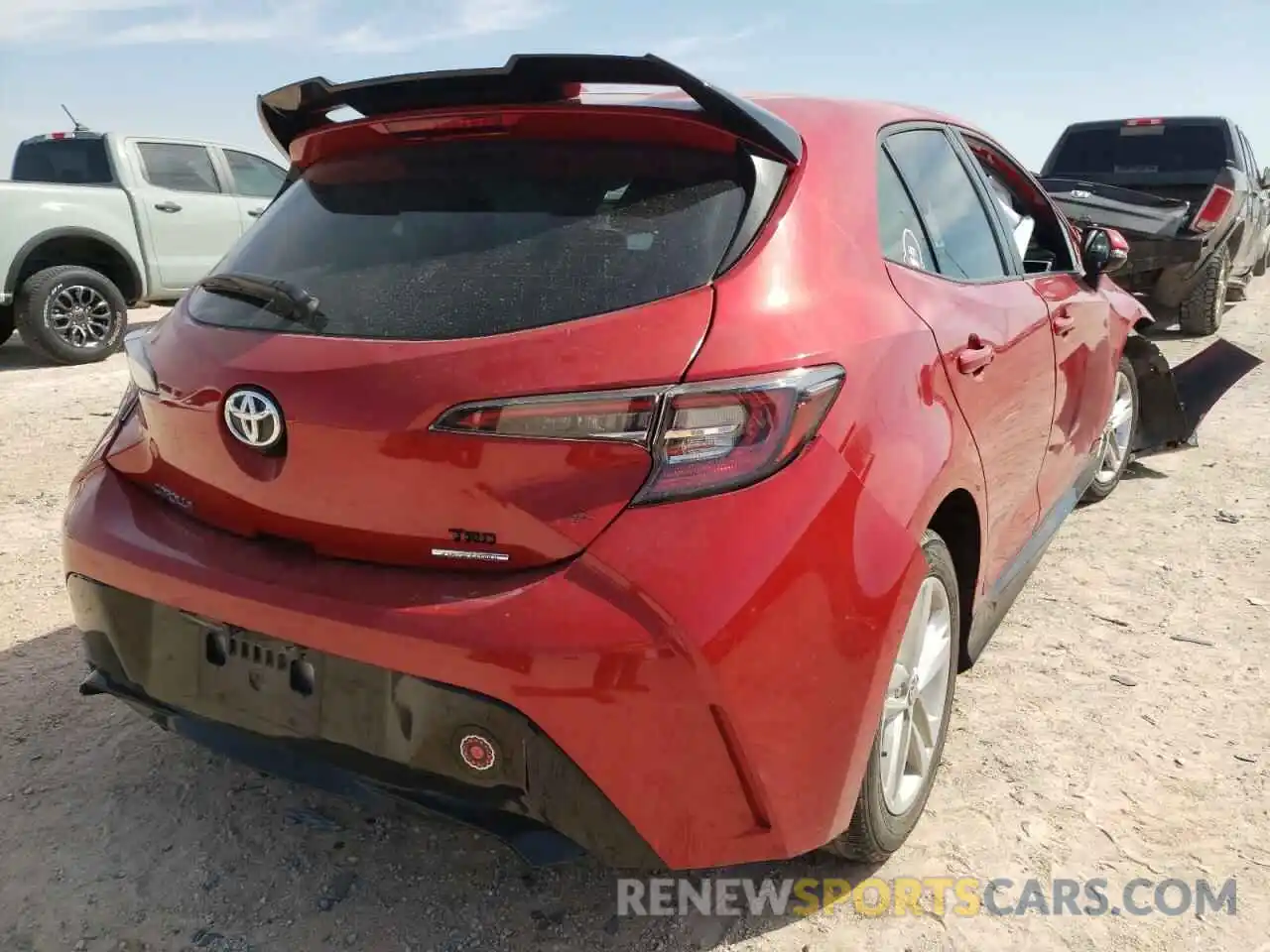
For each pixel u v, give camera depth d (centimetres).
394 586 179
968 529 254
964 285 268
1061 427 334
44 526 443
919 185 267
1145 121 1009
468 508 174
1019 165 365
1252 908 220
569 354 172
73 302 854
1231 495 483
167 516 212
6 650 329
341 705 185
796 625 177
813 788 188
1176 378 577
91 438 596
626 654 166
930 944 211
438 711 175
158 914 219
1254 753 276
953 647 253
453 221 201
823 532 181
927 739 244
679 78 187
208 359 198
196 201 945
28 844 239
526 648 167
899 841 233
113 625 214
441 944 212
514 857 239
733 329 178
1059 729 288
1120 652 332
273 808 254
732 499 172
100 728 287
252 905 222
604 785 172
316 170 233
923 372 218
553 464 170
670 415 170
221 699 201
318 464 184
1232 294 1165
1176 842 241
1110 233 376
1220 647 335
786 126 209
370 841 243
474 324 181
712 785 178
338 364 182
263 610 187
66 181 922
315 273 205
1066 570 397
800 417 179
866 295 211
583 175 201
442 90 204
